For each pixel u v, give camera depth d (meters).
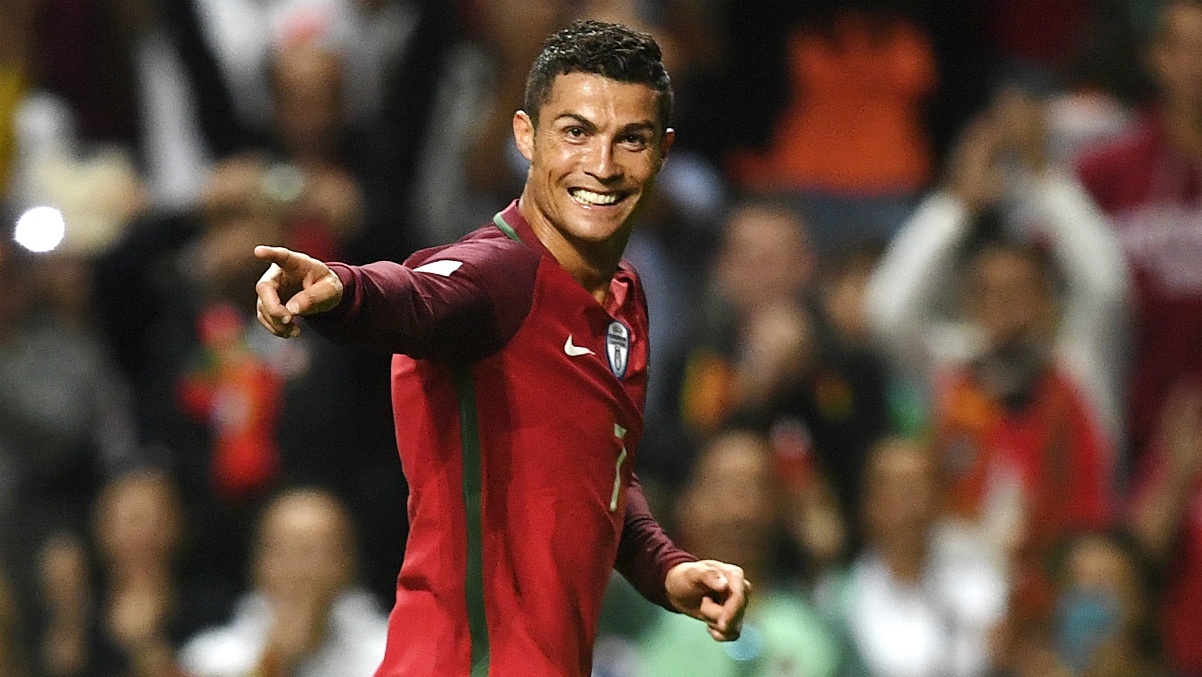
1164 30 33.62
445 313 11.16
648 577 12.88
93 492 29.75
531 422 11.80
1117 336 32.62
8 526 28.50
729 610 12.48
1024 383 30.72
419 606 12.09
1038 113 33.16
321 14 34.25
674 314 32.66
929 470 28.16
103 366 30.14
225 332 29.08
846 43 36.59
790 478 28.61
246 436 28.58
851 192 36.44
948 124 36.94
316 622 25.72
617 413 12.07
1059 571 28.55
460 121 33.41
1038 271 31.17
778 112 36.66
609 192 11.78
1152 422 32.59
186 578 28.20
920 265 32.53
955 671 27.45
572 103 11.77
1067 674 27.64
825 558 28.11
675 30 36.56
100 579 27.98
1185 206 33.28
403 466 12.30
